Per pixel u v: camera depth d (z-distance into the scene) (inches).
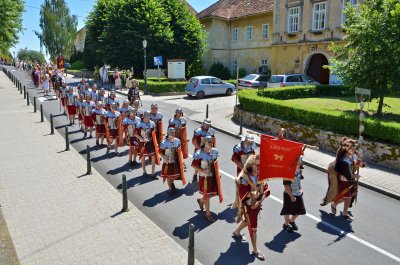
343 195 305.3
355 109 727.7
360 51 601.0
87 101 563.5
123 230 279.1
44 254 245.6
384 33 562.6
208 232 284.2
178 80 1277.1
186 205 332.8
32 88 1224.8
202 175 299.3
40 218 297.7
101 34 1430.9
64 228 281.4
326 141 519.8
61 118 719.1
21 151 490.9
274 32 1322.6
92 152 493.7
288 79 1029.8
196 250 259.1
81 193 349.7
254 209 249.1
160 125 446.9
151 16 1327.5
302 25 1227.9
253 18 1531.7
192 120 723.4
